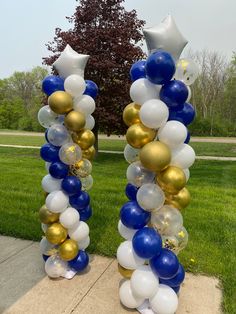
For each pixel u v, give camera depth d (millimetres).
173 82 2588
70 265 3566
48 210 3475
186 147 2758
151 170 2656
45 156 3418
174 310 2775
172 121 2668
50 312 2975
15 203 6387
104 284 3438
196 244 4551
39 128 39500
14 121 45938
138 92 2666
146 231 2711
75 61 3273
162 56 2477
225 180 9281
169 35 2551
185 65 2672
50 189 3496
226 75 41312
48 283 3441
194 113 2838
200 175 10023
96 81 11414
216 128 32531
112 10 11938
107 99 11438
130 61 11469
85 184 3693
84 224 3605
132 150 2920
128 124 2867
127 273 2906
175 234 2836
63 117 3443
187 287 3459
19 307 3037
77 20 12008
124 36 11508
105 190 7574
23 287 3367
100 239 4633
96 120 11680
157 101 2592
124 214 2787
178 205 2859
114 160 12914
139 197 2695
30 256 4105
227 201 6895
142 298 2814
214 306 3145
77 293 3268
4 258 4055
